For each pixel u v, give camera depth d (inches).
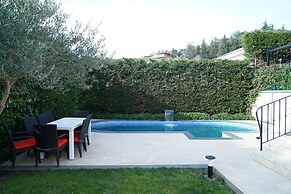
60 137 234.7
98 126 504.1
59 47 198.4
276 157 215.5
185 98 570.6
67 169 214.4
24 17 147.7
